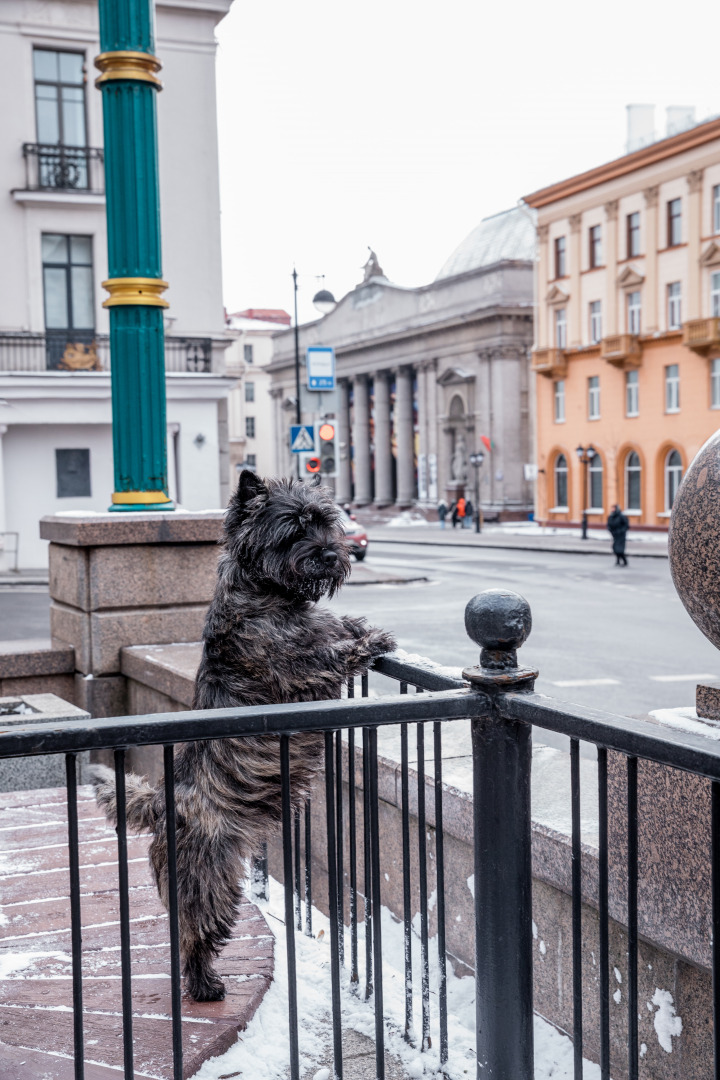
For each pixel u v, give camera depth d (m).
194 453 26.44
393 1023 3.17
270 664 2.86
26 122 25.12
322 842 4.59
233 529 3.06
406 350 66.19
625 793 2.73
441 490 62.41
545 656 12.80
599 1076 2.96
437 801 2.87
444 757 4.07
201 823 2.85
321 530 3.03
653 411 43.44
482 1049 2.48
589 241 46.53
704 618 2.44
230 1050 2.92
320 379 23.28
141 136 6.88
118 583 6.84
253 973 3.33
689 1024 2.67
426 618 16.83
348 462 77.62
